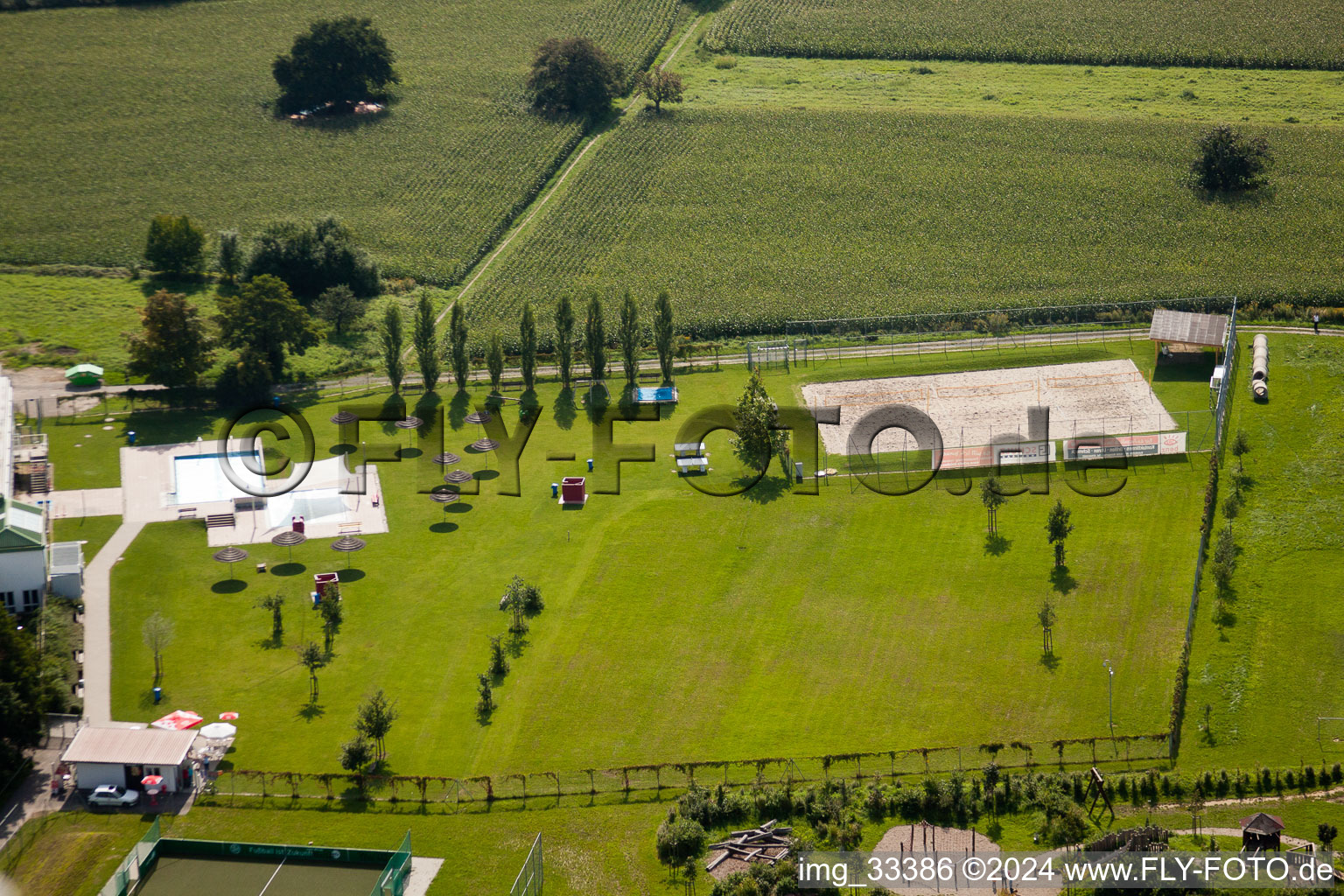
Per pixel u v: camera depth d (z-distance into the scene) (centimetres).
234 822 9369
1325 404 14662
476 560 12481
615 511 13238
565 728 10275
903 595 11819
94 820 9344
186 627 11444
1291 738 10031
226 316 15538
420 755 9994
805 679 10788
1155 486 13312
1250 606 11506
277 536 12450
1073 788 9500
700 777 9738
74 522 12938
